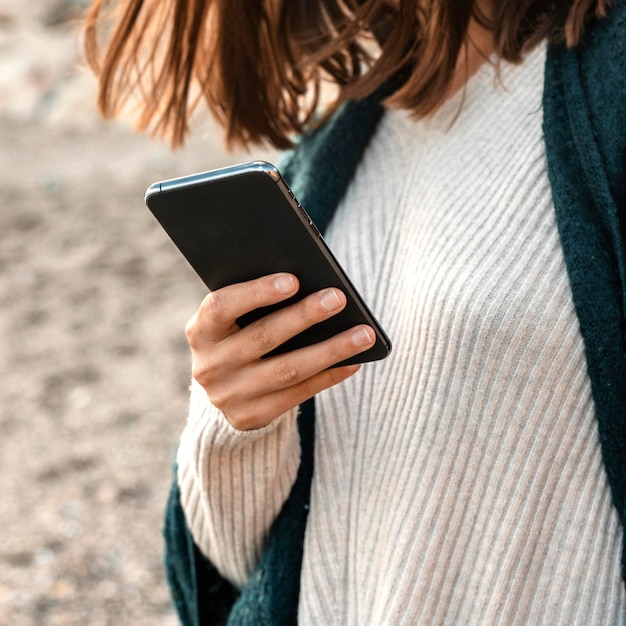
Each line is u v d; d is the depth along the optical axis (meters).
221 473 0.96
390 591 0.89
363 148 1.07
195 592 1.11
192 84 1.30
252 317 0.86
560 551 0.85
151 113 1.25
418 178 0.99
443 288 0.87
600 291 0.80
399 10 1.02
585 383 0.83
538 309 0.83
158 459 3.56
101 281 5.25
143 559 3.04
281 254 0.80
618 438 0.81
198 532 1.06
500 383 0.85
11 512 3.30
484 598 0.86
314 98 1.20
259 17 1.17
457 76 1.02
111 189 6.95
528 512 0.85
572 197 0.83
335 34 1.16
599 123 0.83
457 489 0.87
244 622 1.01
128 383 4.12
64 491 3.41
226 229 0.80
